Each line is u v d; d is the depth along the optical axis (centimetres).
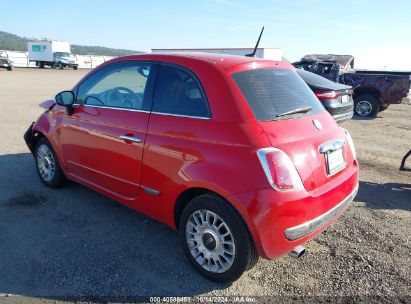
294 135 309
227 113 306
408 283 332
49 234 394
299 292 317
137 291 310
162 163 338
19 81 2442
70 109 450
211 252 321
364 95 1350
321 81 925
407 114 1476
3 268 332
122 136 373
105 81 419
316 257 370
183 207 348
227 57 355
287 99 340
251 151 288
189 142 319
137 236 397
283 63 390
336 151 342
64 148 466
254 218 283
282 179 283
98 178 423
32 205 462
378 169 682
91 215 441
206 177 303
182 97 339
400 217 469
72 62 4969
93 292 306
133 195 381
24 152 691
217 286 321
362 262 363
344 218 460
